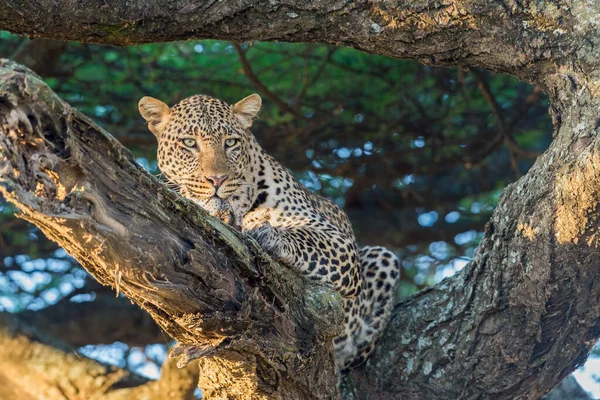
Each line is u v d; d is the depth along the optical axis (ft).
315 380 28.48
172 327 24.84
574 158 27.91
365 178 59.36
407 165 59.47
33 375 41.78
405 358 34.47
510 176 61.52
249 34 30.17
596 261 28.53
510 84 55.52
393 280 37.96
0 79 17.67
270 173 38.11
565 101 29.30
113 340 57.41
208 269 23.08
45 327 55.93
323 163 59.00
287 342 26.14
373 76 55.42
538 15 29.35
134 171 21.08
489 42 30.04
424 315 34.40
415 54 30.81
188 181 37.11
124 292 23.50
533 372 31.99
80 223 19.90
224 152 36.76
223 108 38.42
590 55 28.78
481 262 31.65
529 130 57.52
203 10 29.22
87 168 19.88
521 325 30.94
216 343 24.73
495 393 32.73
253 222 37.22
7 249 58.75
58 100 18.38
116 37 29.50
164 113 39.40
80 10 28.32
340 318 27.45
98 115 56.39
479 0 29.25
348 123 56.70
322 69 52.60
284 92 57.11
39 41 51.47
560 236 28.43
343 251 34.09
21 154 18.38
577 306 29.89
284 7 29.45
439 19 29.60
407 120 56.59
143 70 55.83
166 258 22.18
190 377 37.47
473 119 55.62
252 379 27.02
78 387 41.55
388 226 63.10
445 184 62.54
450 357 33.14
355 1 29.50
